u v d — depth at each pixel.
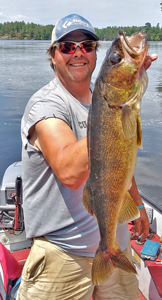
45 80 20.75
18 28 109.31
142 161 7.57
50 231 2.02
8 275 2.73
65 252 2.04
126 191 1.55
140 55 1.41
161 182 6.58
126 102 1.42
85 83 2.08
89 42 2.04
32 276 2.13
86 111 2.03
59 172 1.63
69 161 1.56
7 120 10.75
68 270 2.06
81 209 1.99
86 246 2.06
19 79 20.97
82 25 1.99
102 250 1.63
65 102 1.93
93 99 1.46
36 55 42.03
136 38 1.46
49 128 1.73
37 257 2.08
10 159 7.52
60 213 1.98
